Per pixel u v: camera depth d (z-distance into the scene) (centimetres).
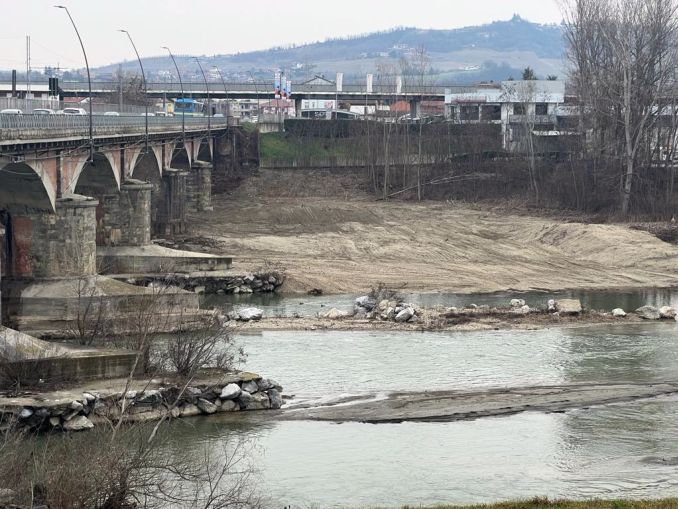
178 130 13438
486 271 11481
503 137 17775
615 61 15200
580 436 5812
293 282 10456
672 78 16412
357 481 4994
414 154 17400
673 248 12281
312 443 5584
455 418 6131
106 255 10238
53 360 5978
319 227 13775
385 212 14900
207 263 10400
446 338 8206
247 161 17425
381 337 8181
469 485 4969
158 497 4212
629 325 8888
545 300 10106
